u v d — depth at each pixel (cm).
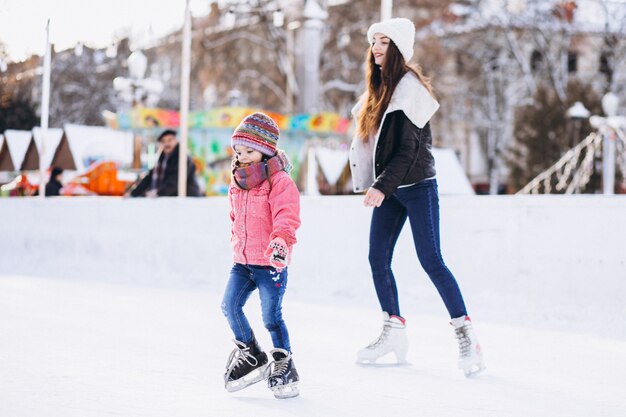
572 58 4766
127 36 4047
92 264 1107
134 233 1058
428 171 477
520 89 4150
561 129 3288
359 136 498
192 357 473
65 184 1981
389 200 491
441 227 753
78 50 2133
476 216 732
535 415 351
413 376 437
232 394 384
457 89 4125
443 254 751
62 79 4428
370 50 493
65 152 2327
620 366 469
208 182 1927
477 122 4297
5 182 2509
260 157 402
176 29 3959
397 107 469
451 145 4966
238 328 397
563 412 357
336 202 848
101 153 2298
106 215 1096
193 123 1912
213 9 3309
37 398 359
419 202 472
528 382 423
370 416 344
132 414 335
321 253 858
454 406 365
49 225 1182
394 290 482
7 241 1243
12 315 648
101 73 4472
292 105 3225
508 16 3891
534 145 3325
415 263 781
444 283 461
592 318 643
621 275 650
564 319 652
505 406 366
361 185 503
